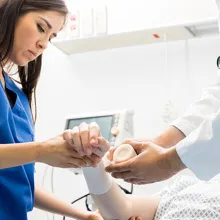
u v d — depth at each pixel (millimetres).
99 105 2697
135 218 1646
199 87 2465
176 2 2410
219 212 1539
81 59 2805
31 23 1373
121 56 2695
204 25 2379
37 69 1630
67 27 2568
